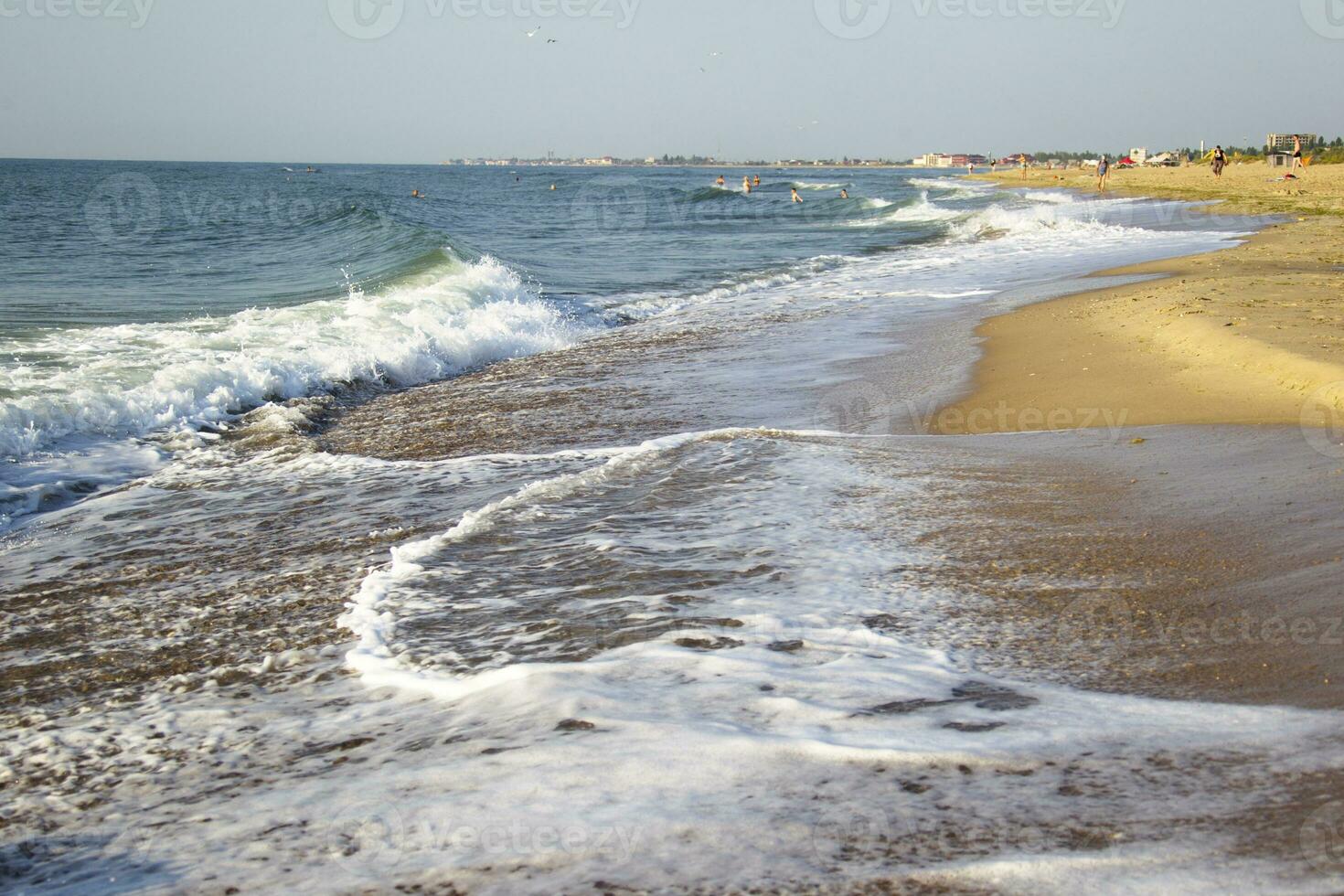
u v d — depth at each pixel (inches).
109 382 416.2
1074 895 96.0
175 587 220.7
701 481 273.4
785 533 227.1
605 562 210.5
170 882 109.3
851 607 181.9
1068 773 119.3
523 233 1518.2
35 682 174.4
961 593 187.5
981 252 987.3
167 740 148.6
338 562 230.8
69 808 130.4
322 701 157.2
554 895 100.4
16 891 111.6
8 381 408.5
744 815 112.6
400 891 103.6
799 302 695.7
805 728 133.5
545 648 169.2
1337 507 216.1
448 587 202.4
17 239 1200.2
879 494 257.3
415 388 475.5
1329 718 131.4
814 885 99.7
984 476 270.5
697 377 457.7
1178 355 397.7
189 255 1073.5
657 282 862.5
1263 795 112.2
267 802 125.5
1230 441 282.4
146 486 309.9
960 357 458.0
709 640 168.2
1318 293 514.6
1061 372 401.1
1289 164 2765.7
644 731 134.2
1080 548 208.8
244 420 401.1
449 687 156.7
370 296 682.2
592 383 459.2
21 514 282.2
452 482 300.4
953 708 139.2
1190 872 98.7
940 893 97.7
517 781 123.3
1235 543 203.2
